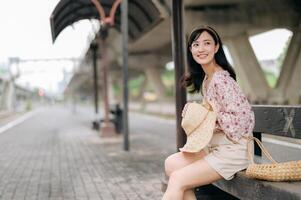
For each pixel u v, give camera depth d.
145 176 7.86
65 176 8.04
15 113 50.22
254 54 26.22
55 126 24.72
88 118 35.03
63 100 140.12
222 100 3.56
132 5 13.98
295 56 25.42
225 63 3.84
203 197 5.05
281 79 26.77
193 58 4.04
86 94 125.00
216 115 3.61
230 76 3.76
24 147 13.41
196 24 22.39
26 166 9.41
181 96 6.02
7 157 11.06
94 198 6.21
